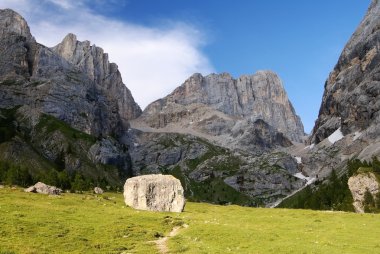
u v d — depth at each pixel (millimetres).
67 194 106125
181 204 90188
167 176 93500
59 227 51250
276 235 56375
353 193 181750
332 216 84312
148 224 61781
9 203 66688
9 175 154750
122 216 66938
